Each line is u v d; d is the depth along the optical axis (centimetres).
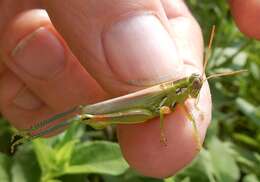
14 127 14
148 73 9
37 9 12
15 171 13
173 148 10
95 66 10
